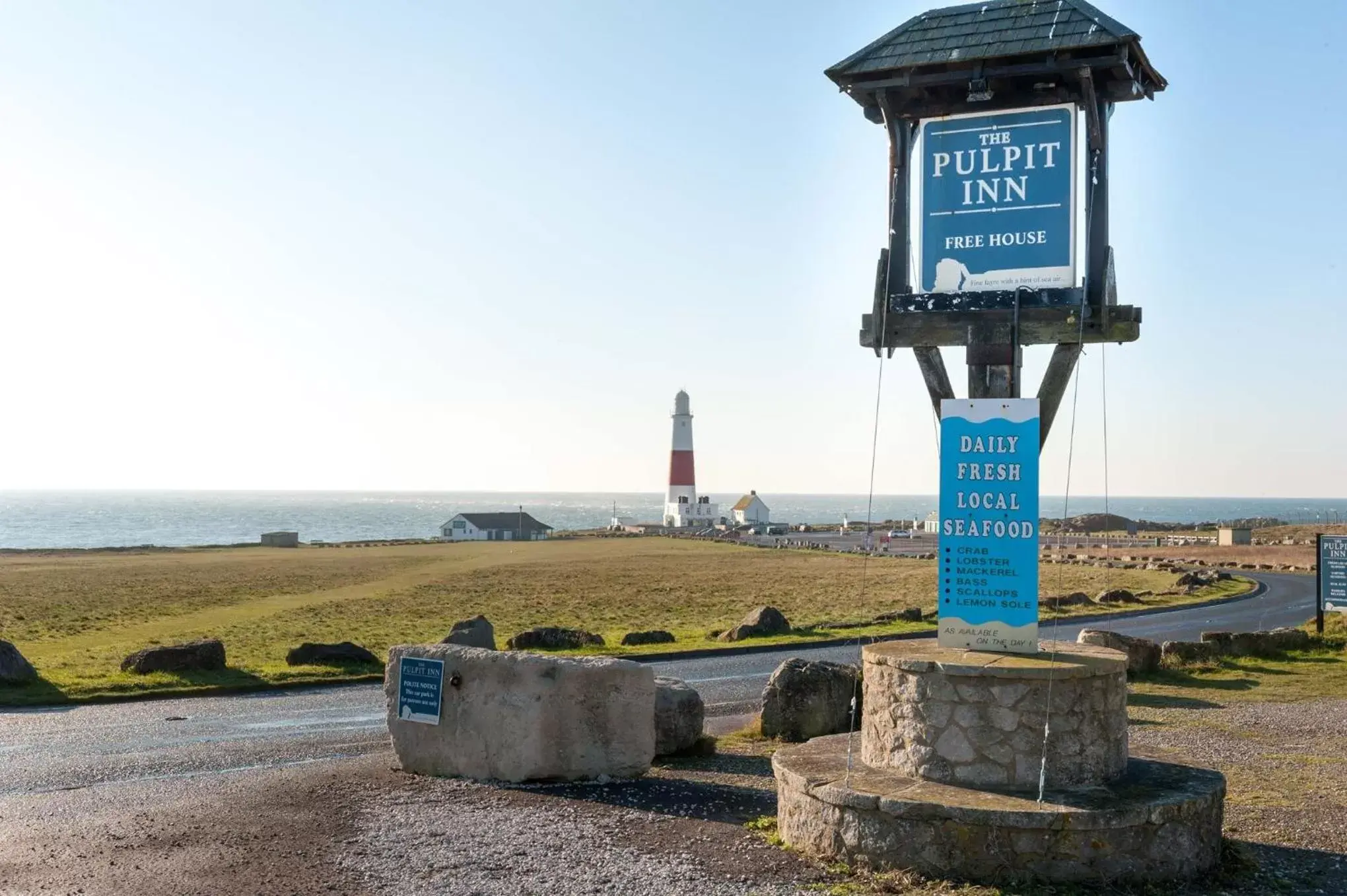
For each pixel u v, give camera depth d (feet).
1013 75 29.30
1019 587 27.94
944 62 29.12
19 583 180.04
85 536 538.06
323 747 43.42
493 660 35.47
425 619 124.67
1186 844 24.14
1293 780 35.14
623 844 26.99
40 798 33.42
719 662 76.07
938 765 25.88
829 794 25.40
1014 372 29.22
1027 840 23.36
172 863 25.90
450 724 36.01
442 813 30.50
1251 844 27.17
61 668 69.10
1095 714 25.72
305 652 71.77
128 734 46.93
